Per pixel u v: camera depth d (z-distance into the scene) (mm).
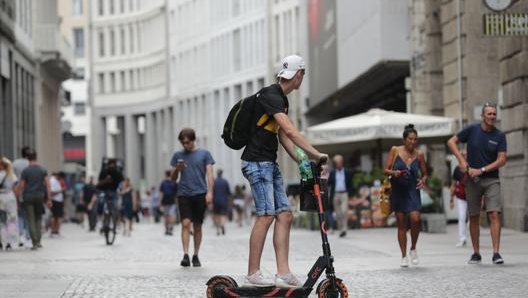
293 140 20203
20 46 88875
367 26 76750
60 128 121625
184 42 169625
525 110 47438
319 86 102125
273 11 136750
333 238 49188
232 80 151750
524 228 47688
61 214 61438
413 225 30125
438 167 67125
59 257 38250
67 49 112188
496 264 30078
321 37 100188
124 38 188875
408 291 23609
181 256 38344
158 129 180750
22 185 44625
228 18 152125
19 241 45625
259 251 20922
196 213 32281
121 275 29078
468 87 58562
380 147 63094
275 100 20562
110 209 49375
